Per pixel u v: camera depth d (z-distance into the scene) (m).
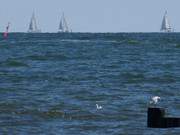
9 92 130.12
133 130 91.38
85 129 92.56
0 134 89.69
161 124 69.88
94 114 104.19
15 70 181.75
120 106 112.44
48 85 143.25
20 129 92.88
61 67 193.38
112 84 146.88
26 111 106.69
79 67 194.00
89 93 129.38
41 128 93.44
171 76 165.50
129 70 185.12
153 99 114.12
